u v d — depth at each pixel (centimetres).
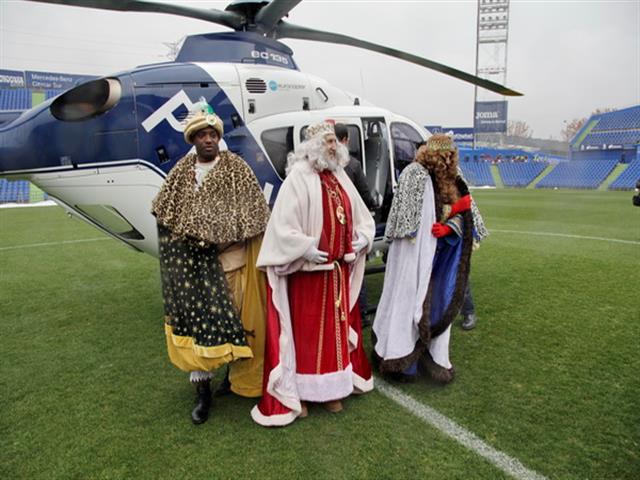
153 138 368
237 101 389
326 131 270
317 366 272
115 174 370
